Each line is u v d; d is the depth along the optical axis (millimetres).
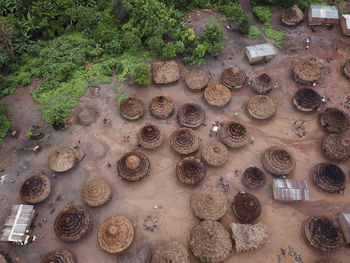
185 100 46188
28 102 45094
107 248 30875
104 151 40219
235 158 40156
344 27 55062
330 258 32562
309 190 37625
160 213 35281
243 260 32281
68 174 37938
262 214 35625
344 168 39438
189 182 35844
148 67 46094
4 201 35812
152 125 39719
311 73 46875
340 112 41406
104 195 34656
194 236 31891
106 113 44188
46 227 33969
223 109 45250
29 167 38531
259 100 43250
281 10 60906
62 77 46906
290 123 43969
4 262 30750
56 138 41344
